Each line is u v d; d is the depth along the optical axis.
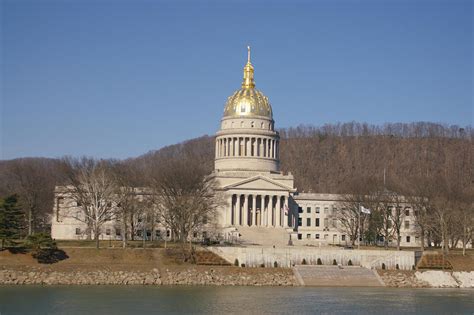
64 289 147.75
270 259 176.50
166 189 194.25
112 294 140.62
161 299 134.62
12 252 167.12
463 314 125.19
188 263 174.12
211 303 130.50
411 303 137.38
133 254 175.00
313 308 127.19
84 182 199.75
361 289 161.50
